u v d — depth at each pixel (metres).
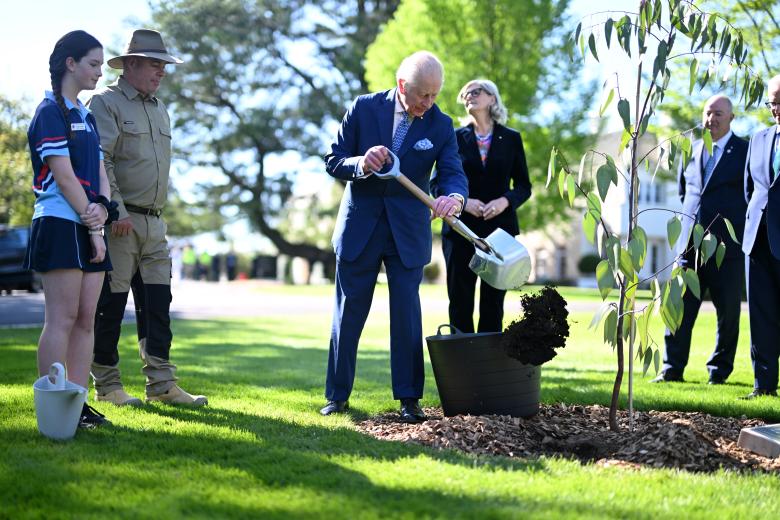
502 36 19.86
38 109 3.45
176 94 32.16
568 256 34.62
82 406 3.32
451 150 4.34
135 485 2.65
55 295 3.46
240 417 3.93
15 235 19.70
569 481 2.78
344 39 32.28
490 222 5.14
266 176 34.00
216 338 9.52
